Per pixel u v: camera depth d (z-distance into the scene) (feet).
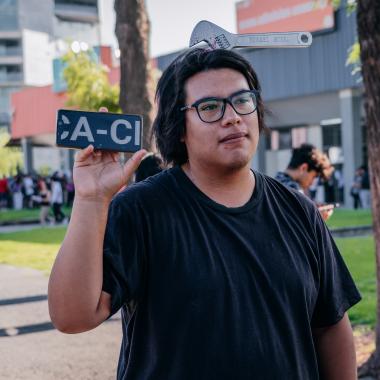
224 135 6.03
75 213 5.51
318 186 85.20
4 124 250.98
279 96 90.99
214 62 6.13
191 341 5.71
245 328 5.77
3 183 110.93
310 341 6.16
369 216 65.77
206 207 6.09
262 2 88.22
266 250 6.10
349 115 86.28
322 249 6.66
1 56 256.11
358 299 7.00
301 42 6.77
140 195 6.06
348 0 22.65
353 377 6.96
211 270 5.82
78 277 5.38
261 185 6.46
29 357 18.85
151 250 5.89
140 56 32.50
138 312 5.95
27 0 263.29
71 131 5.60
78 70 54.90
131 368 5.97
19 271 35.70
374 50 15.38
